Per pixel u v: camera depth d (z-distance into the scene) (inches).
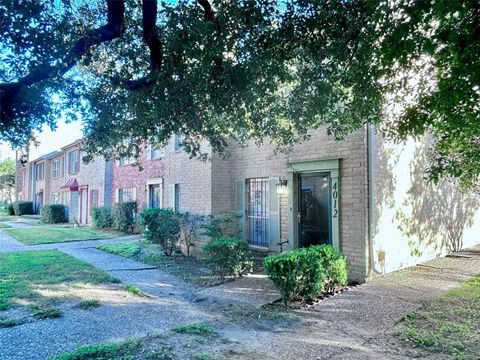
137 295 265.7
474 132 178.7
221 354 153.4
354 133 289.1
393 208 308.8
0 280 300.5
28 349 166.2
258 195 390.0
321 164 313.0
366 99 199.2
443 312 202.8
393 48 132.1
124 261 403.9
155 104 202.5
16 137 176.6
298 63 198.1
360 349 160.7
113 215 714.8
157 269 361.1
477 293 238.4
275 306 232.2
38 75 152.9
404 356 152.7
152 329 191.9
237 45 173.2
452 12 114.5
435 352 155.5
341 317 203.3
